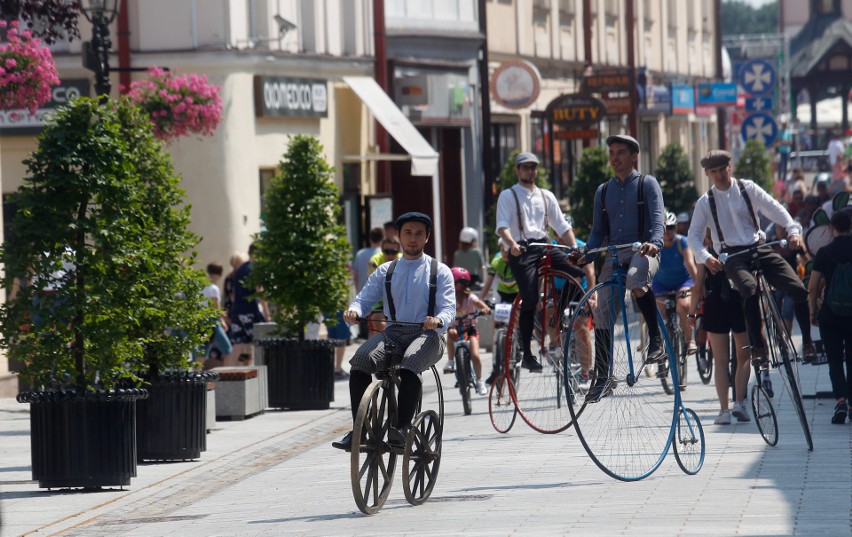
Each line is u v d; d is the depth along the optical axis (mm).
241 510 25000
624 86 99812
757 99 111438
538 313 31734
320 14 69500
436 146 81000
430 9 79688
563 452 29766
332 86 70125
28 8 44000
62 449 27906
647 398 25828
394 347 24344
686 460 25938
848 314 32094
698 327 42031
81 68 62312
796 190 72625
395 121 70312
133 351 28875
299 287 42625
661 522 20844
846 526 20000
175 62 62844
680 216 46156
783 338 28375
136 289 28812
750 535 19469
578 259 27594
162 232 31797
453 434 34125
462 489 25703
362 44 73438
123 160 28719
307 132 67875
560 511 22391
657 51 125250
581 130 85750
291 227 42875
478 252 61688
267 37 65375
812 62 196750
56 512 25766
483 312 39094
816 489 23500
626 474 25641
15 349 28125
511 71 82500
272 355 42781
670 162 99625
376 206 72125
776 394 38594
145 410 31953
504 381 33781
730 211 29703
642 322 25922
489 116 85438
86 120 28516
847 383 32500
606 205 27125
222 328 45906
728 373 32719
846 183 88062
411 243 24531
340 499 25469
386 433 23906
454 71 81062
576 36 102750
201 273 32156
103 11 41938
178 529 23203
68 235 28109
